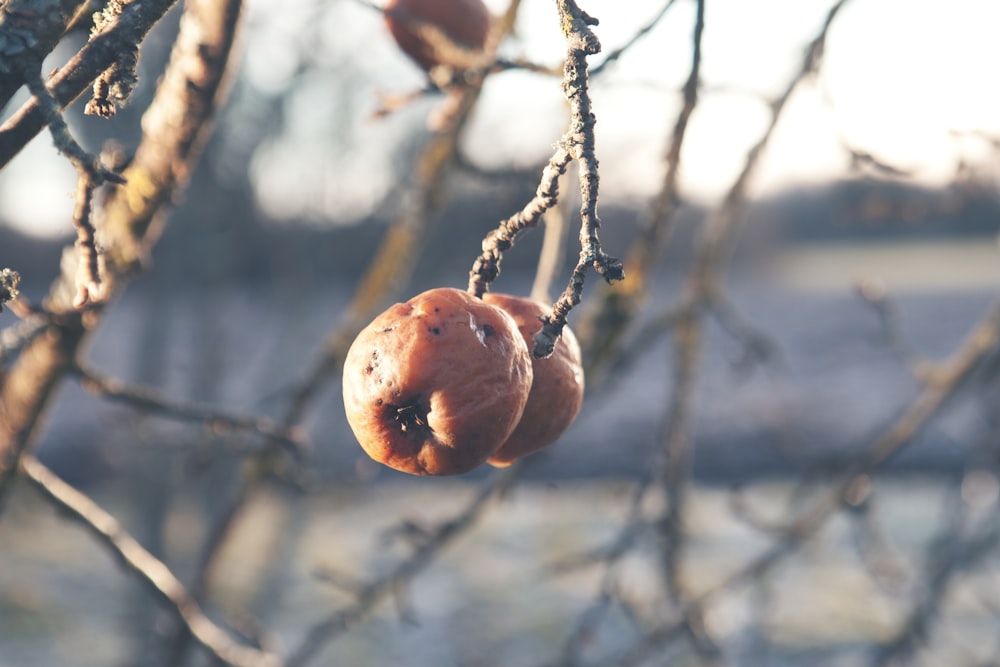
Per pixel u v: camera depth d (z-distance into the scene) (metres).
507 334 1.27
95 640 7.52
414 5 2.32
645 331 2.75
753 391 11.59
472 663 3.96
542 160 2.64
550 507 9.66
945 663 4.88
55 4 1.02
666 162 2.16
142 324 5.75
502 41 2.34
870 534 3.39
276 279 6.52
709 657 2.97
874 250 30.94
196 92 1.84
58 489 2.18
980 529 3.79
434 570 9.05
